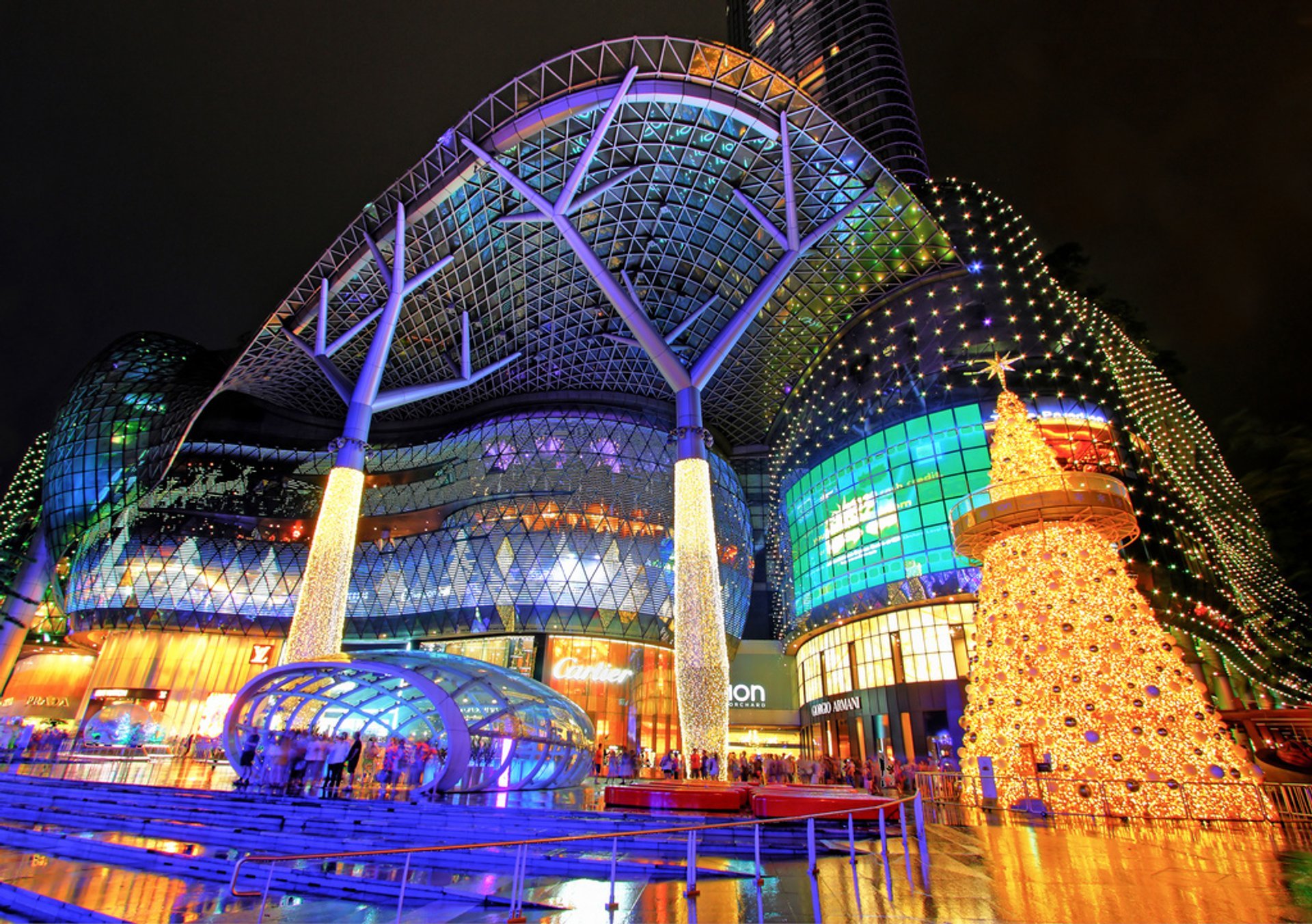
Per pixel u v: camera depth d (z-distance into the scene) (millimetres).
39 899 9086
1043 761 15508
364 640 49719
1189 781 14336
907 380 40969
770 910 7262
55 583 56656
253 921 7906
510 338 49312
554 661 44250
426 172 37500
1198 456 38469
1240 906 7000
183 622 49938
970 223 43938
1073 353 38125
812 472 46344
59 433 56812
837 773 28828
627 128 37500
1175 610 32875
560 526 46250
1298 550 33344
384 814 13984
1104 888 7914
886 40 89375
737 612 50281
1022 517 17250
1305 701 31547
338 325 45312
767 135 36781
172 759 34688
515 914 7398
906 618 37656
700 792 13992
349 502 30156
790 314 47562
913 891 7965
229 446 56312
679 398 30406
